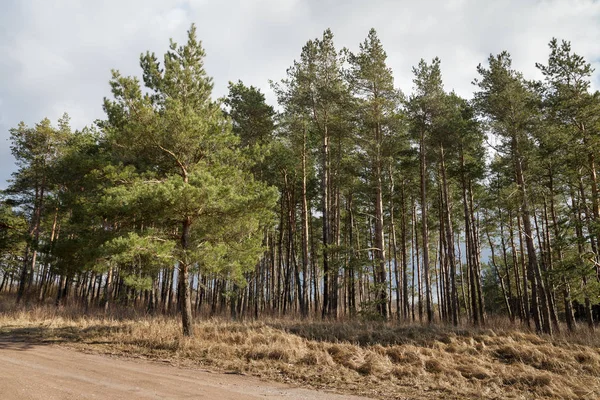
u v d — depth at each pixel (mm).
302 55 24203
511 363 12445
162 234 14055
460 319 26203
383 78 22828
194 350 11523
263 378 8820
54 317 19266
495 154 25328
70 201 15125
